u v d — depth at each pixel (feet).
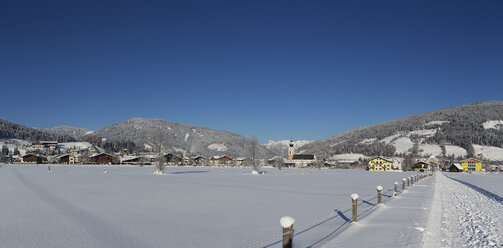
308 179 188.03
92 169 323.57
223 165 620.49
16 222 48.19
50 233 41.04
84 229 43.42
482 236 36.17
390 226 40.96
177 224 47.09
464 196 89.56
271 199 79.30
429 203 65.87
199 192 96.53
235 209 62.03
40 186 114.01
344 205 67.72
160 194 89.56
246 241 37.11
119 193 91.61
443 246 31.68
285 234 24.84
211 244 35.81
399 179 200.95
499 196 92.94
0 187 109.19
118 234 40.63
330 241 33.14
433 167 633.20
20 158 605.31
